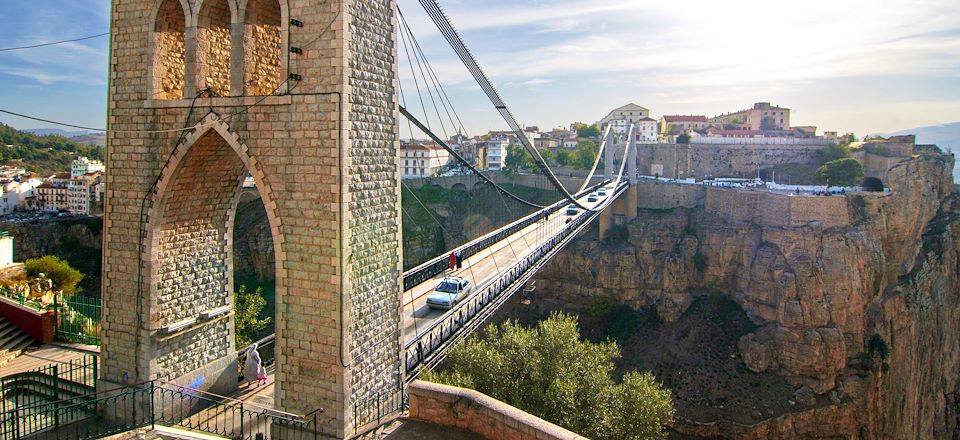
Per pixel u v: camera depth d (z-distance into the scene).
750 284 91.19
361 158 22.11
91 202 134.75
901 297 85.38
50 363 28.34
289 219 21.91
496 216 134.88
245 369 29.17
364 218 22.47
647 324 98.56
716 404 76.38
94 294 97.62
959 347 101.00
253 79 25.58
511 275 46.84
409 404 21.11
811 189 96.56
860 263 81.81
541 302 107.62
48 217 115.75
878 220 86.94
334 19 20.81
